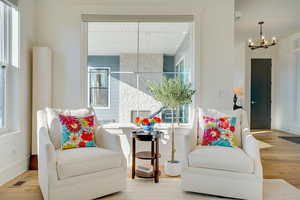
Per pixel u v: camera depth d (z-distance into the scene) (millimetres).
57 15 3416
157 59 3613
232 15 3449
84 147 2506
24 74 3121
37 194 2387
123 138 3436
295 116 6414
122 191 2500
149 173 2855
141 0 3426
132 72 3602
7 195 2361
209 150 2449
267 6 4324
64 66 3432
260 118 7391
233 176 2291
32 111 3238
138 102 3600
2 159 2639
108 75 3590
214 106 3475
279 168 3293
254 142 2328
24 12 3100
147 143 3426
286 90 6812
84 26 3479
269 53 7355
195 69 3471
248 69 7398
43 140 2184
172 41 3613
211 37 3467
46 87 3250
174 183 2732
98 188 2270
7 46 2922
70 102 3443
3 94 2871
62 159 2113
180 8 3443
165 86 2949
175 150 3373
